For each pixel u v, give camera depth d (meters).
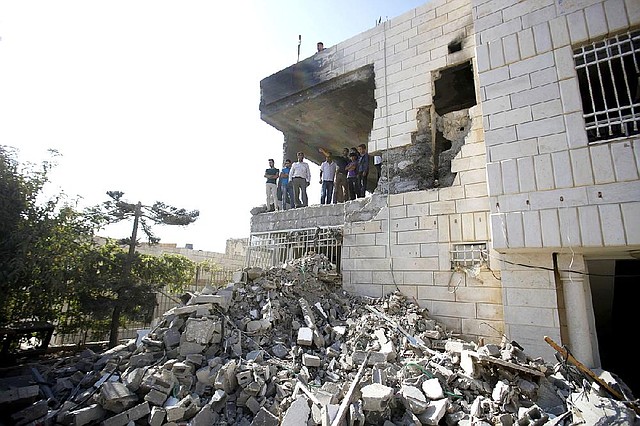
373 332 5.78
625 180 4.69
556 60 5.47
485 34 6.23
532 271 5.53
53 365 5.95
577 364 4.38
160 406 3.77
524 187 5.44
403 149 8.20
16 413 3.89
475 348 5.14
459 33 7.62
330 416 3.33
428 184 7.66
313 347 5.41
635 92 5.93
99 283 9.15
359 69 9.46
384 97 8.67
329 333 5.87
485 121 6.01
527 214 5.35
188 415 3.68
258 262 10.24
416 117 8.05
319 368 4.77
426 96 7.95
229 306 5.73
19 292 7.36
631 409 3.60
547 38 5.59
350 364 4.72
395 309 6.63
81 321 9.38
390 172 8.27
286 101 11.47
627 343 7.58
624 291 6.94
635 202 4.58
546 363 4.91
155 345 4.94
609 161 4.83
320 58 10.44
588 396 3.94
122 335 11.46
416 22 8.38
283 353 5.09
